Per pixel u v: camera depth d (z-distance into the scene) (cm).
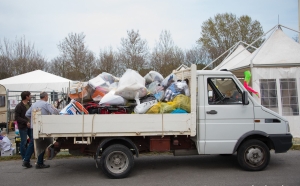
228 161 830
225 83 716
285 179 646
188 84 737
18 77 2048
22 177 705
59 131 646
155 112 677
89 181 665
